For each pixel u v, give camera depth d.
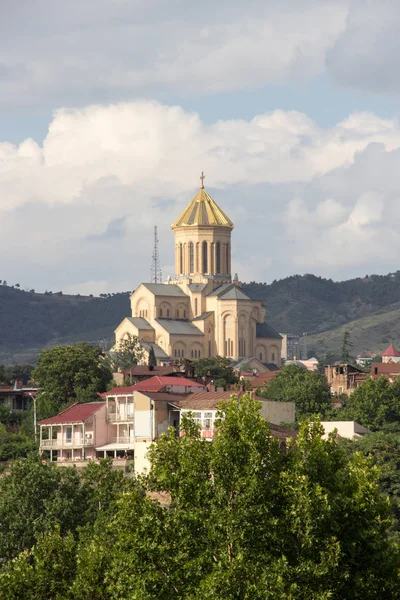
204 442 116.38
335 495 113.88
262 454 112.81
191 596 103.69
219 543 109.00
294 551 109.38
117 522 112.88
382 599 112.06
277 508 111.06
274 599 101.81
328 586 108.38
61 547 129.12
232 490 111.25
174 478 113.19
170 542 109.62
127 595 109.19
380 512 116.62
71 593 120.94
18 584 122.94
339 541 110.31
